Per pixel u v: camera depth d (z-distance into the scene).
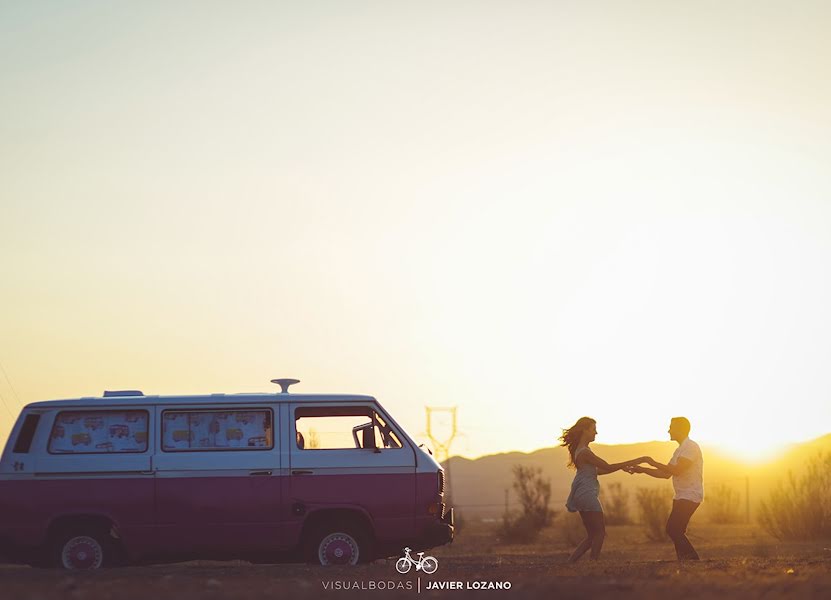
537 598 10.12
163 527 15.55
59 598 10.26
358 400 16.19
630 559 19.47
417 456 16.08
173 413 15.89
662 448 175.75
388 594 10.68
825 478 34.25
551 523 51.66
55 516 15.44
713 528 45.66
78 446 15.70
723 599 9.80
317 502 15.77
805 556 19.00
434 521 15.95
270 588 11.38
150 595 10.55
